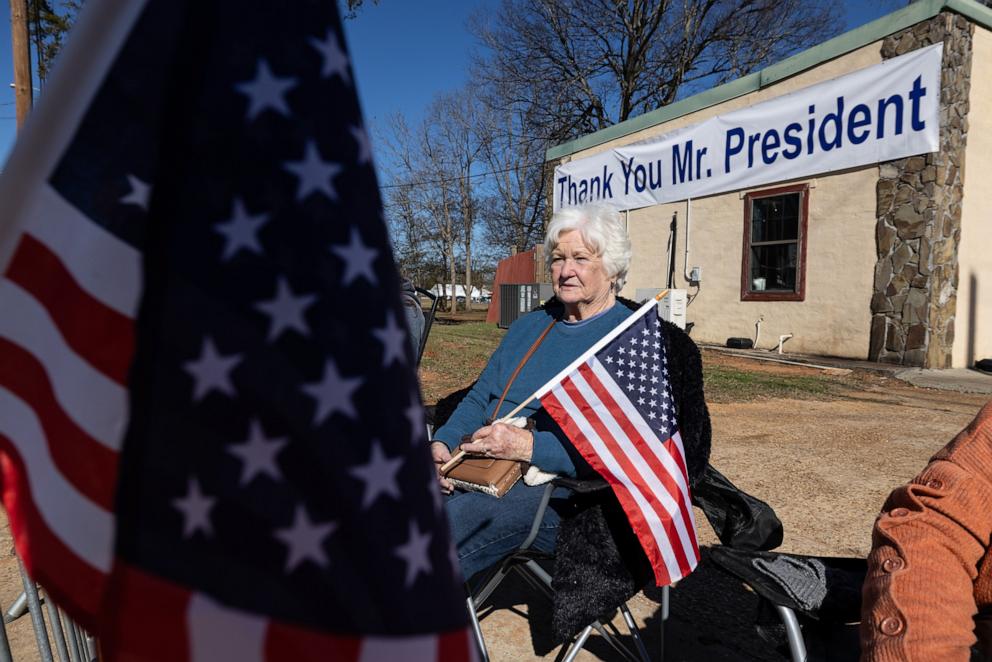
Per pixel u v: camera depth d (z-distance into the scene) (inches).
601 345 78.8
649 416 76.9
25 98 304.3
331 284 26.9
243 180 26.5
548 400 76.2
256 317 26.4
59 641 70.2
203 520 26.6
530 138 1150.3
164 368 26.7
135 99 27.6
